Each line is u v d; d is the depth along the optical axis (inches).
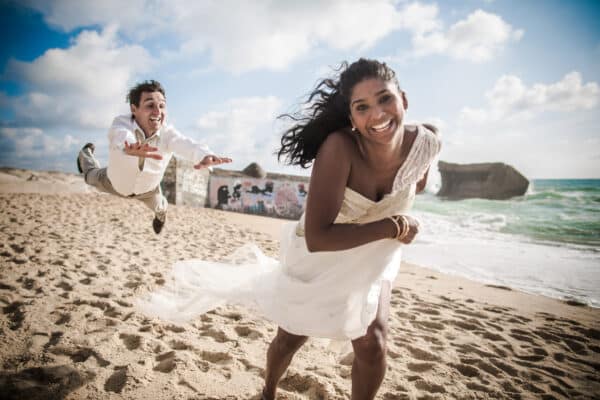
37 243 255.9
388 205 75.0
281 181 775.7
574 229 609.9
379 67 66.2
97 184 145.3
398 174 72.6
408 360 130.0
